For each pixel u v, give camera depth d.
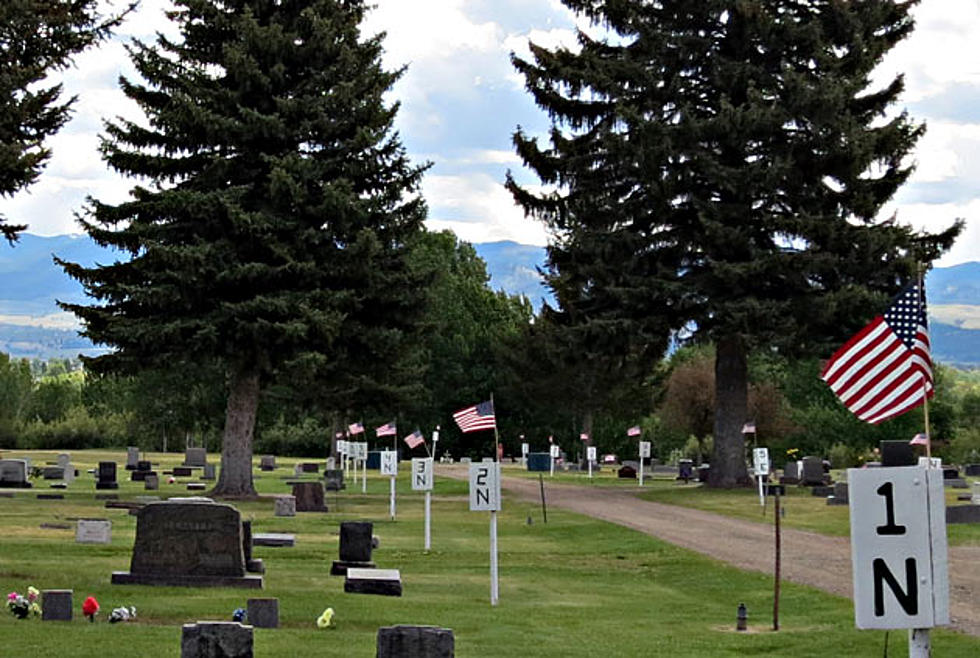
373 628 18.28
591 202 53.28
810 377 104.19
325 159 47.50
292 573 24.38
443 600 21.97
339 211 45.88
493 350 102.50
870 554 8.05
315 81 47.28
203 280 45.38
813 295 49.47
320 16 48.06
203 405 101.12
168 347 46.16
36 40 29.95
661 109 52.19
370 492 59.16
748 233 50.34
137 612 18.17
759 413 84.19
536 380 96.56
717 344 55.47
